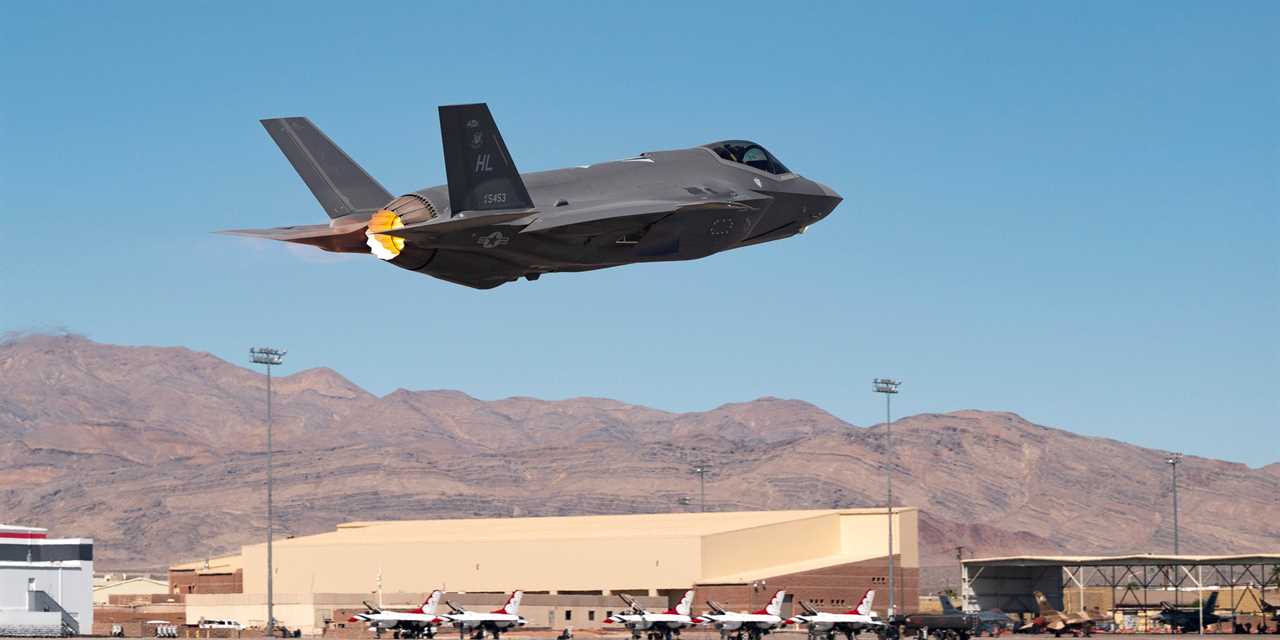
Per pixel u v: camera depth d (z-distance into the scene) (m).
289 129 183.75
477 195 171.00
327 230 176.88
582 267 176.38
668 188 187.25
